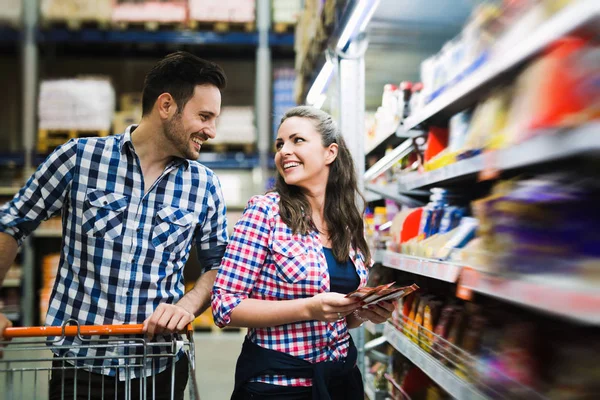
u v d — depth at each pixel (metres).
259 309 1.56
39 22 5.82
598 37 1.13
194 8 5.87
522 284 1.20
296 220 1.68
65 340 1.75
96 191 1.76
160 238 1.80
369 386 3.02
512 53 1.31
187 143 1.77
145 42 5.93
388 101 2.81
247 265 1.64
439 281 2.43
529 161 1.19
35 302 5.89
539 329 1.44
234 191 6.06
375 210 3.15
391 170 3.13
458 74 1.86
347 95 2.88
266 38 6.05
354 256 1.78
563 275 1.11
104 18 5.76
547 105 1.17
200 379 4.22
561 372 1.26
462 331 1.91
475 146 1.71
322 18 3.04
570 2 1.15
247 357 1.67
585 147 0.98
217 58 6.63
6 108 6.29
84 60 6.46
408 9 2.51
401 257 2.33
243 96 6.70
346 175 1.82
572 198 1.19
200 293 1.86
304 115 1.79
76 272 1.77
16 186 5.68
